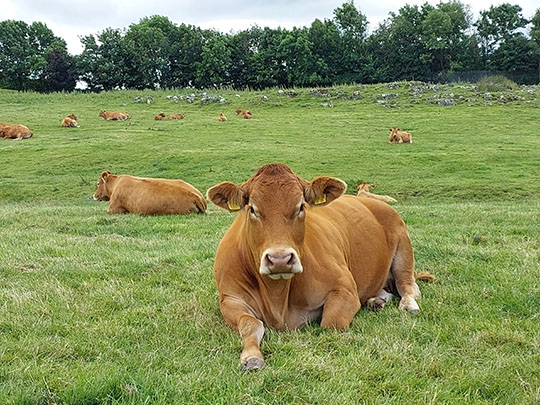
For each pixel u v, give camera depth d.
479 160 27.53
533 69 88.56
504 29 93.62
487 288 6.38
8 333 4.96
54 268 7.30
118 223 11.95
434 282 6.79
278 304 5.06
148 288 6.46
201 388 3.79
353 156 28.61
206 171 25.72
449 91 52.59
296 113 47.62
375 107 48.81
